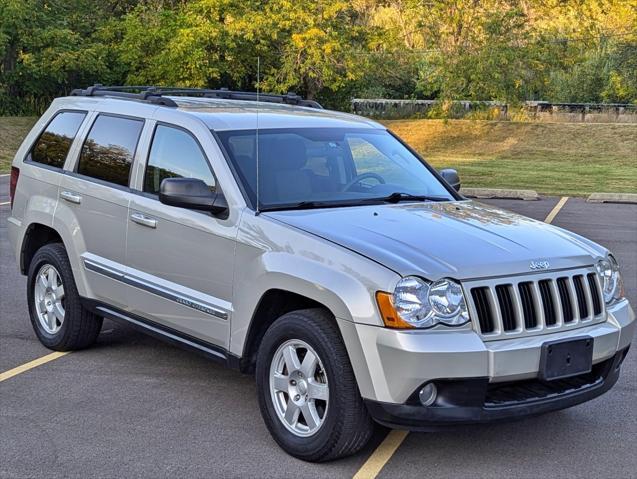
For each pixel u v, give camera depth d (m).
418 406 4.32
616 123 37.88
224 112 5.98
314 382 4.67
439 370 4.26
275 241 4.92
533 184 23.31
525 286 4.57
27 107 37.72
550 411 4.56
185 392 5.91
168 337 5.74
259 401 4.98
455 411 4.32
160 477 4.54
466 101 38.38
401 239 4.73
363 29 39.03
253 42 38.31
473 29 36.50
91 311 6.46
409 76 47.81
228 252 5.19
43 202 6.85
